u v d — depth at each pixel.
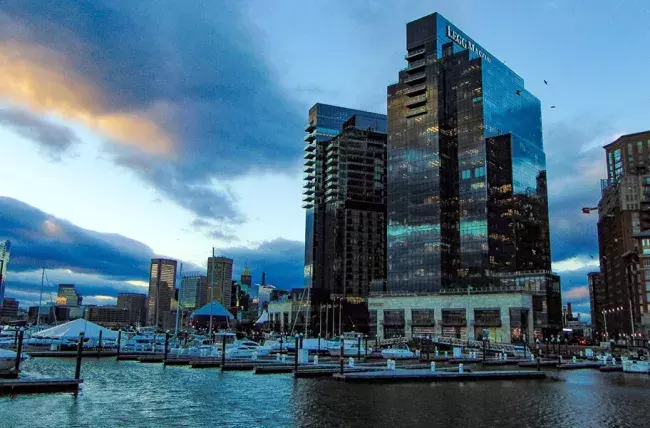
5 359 71.31
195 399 52.56
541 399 55.25
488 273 196.62
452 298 180.88
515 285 191.00
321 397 54.44
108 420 41.72
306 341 120.69
